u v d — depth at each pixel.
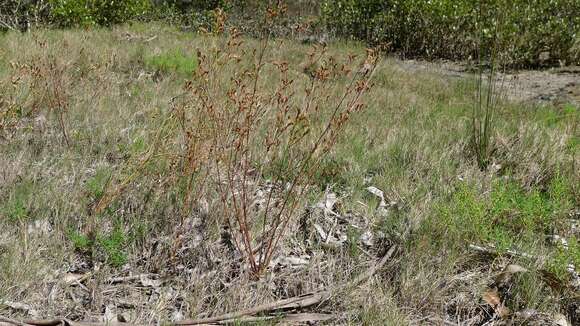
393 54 14.45
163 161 4.09
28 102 5.40
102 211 3.62
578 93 9.95
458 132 5.71
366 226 3.82
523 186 4.63
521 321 3.07
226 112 3.74
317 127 5.13
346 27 15.45
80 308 2.99
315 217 3.83
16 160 4.18
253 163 4.35
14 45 8.37
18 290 2.97
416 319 3.05
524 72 12.32
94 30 12.41
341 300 3.13
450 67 13.02
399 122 6.25
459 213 3.72
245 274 3.21
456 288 3.26
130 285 3.18
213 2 17.67
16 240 3.26
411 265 3.31
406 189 4.27
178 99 5.54
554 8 14.02
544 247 3.64
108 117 5.35
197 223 3.61
